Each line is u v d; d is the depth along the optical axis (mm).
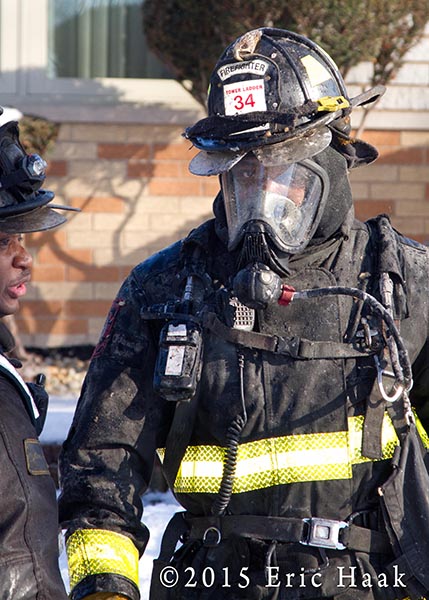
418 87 28281
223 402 8531
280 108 8516
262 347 8500
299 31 23266
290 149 8422
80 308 28641
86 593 8406
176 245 9219
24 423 6887
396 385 8422
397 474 8383
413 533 8359
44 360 27938
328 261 8805
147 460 8906
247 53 8773
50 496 6918
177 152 28766
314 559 8352
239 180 8492
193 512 8906
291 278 8719
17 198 7566
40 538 6727
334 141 9023
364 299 8266
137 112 28516
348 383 8500
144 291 8938
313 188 8508
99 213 28609
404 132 28516
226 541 8594
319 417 8445
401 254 8875
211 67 24547
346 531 8359
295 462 8414
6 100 28688
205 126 8570
